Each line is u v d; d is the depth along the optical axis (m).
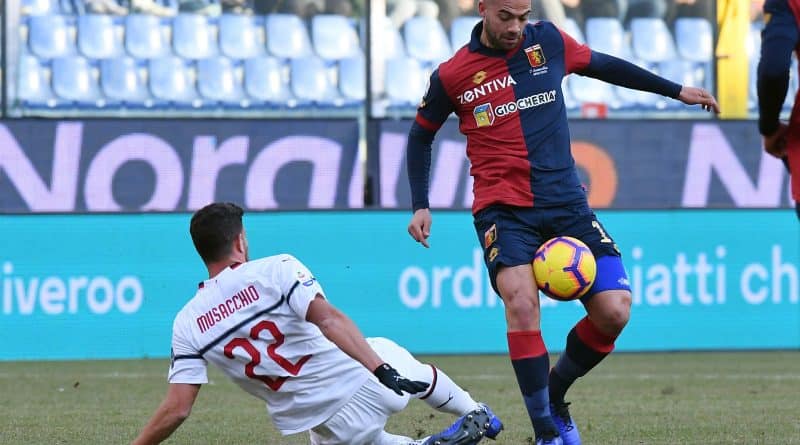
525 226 18.97
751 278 44.88
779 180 47.81
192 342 16.67
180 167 45.47
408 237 43.84
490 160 19.17
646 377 35.47
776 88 16.75
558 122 19.19
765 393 30.84
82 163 45.16
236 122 45.75
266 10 52.53
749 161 47.66
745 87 50.34
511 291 18.59
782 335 45.00
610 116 52.16
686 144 47.44
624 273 19.08
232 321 16.58
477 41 19.33
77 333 42.41
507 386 32.84
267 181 45.78
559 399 20.02
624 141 47.19
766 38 16.75
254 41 52.41
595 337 19.34
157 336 42.91
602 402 28.73
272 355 16.70
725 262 44.75
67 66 50.81
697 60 52.91
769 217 45.03
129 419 25.72
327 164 46.06
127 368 39.09
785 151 17.84
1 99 47.44
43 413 26.91
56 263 42.34
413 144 20.19
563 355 19.88
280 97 52.16
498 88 19.09
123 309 42.72
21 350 42.06
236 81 52.03
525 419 25.36
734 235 44.78
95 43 51.28
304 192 45.91
